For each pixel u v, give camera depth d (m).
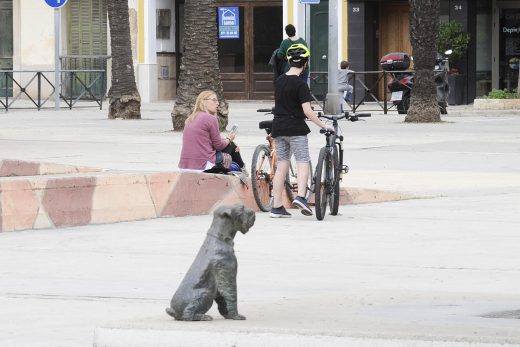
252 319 17.33
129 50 74.19
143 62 99.88
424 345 15.53
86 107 91.31
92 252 27.78
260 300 21.27
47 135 59.31
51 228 32.12
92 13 102.38
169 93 102.75
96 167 41.72
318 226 31.95
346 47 93.44
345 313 18.02
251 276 24.19
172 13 102.19
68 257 27.06
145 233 30.95
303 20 95.69
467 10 89.44
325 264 25.73
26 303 21.62
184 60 60.75
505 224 31.88
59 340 18.42
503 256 26.62
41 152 49.34
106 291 22.73
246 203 35.69
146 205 34.03
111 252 27.73
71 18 103.12
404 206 36.09
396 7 93.75
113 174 33.84
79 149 50.88
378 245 28.44
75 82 100.81
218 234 17.19
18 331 19.12
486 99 82.75
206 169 35.62
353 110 80.75
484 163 46.53
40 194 32.09
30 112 83.50
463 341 15.44
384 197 37.47
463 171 43.78
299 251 27.61
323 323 16.84
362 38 92.88
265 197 35.34
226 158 35.88
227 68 99.62
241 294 22.03
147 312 20.56
